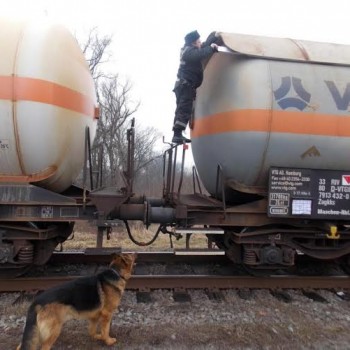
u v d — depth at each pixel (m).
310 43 6.13
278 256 5.88
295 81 5.57
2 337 4.21
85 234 10.35
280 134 5.52
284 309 5.24
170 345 4.15
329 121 5.61
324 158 5.72
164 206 6.20
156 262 7.13
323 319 4.96
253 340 4.32
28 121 4.94
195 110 6.98
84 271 6.52
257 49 5.64
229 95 5.69
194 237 10.33
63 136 5.30
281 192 5.68
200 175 7.08
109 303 4.01
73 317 3.74
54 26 5.46
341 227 6.27
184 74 5.93
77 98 5.52
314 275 6.82
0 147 5.02
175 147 6.06
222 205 5.93
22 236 5.42
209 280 5.93
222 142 5.83
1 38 4.98
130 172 5.56
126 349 4.05
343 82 5.71
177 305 5.25
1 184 5.23
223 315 4.98
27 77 4.89
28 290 5.52
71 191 6.65
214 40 5.92
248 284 5.99
